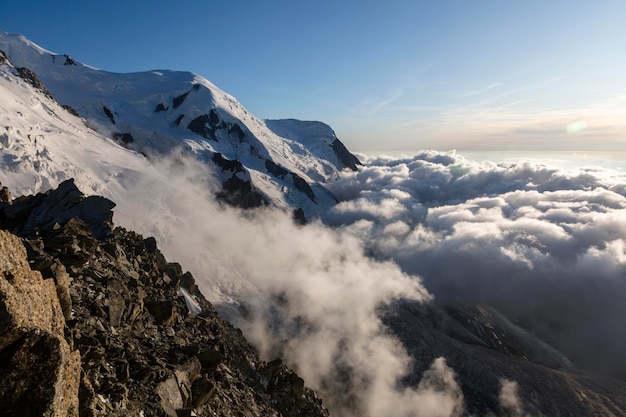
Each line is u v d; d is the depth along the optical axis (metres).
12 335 5.30
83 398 6.91
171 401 10.13
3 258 6.56
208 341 18.33
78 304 11.62
